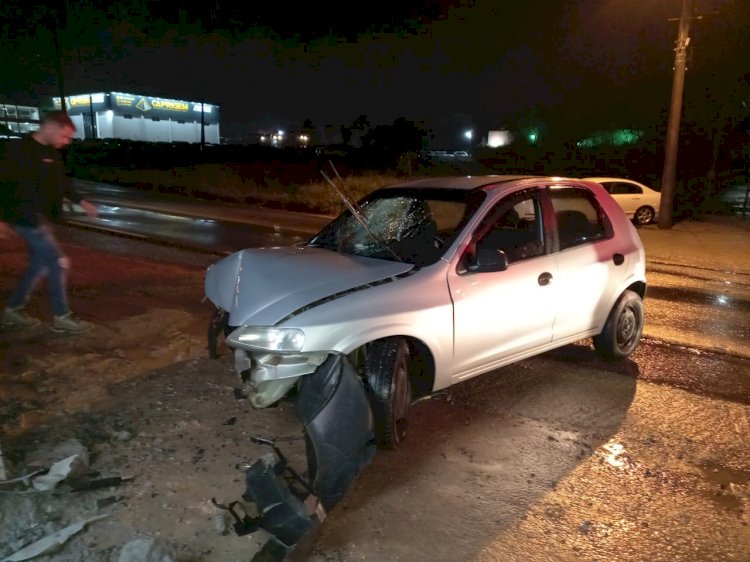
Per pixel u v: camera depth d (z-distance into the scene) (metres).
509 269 4.82
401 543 3.27
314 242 5.47
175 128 94.31
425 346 4.25
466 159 51.22
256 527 3.13
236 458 3.97
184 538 3.18
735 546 3.34
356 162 46.19
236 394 4.71
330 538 3.29
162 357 5.53
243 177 32.59
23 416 4.28
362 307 3.90
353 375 3.53
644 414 4.98
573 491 3.82
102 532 3.20
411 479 3.89
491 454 4.25
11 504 3.31
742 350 6.84
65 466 3.61
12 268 8.90
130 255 10.69
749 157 35.12
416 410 4.92
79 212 17.48
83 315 6.62
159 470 3.78
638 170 40.53
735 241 16.23
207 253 11.37
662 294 9.84
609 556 3.23
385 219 5.21
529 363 6.09
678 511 3.65
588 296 5.49
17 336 5.82
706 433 4.68
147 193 25.81
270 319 3.80
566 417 4.88
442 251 4.55
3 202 5.61
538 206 5.21
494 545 3.28
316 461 3.38
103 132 88.69
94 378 4.98
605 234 5.84
